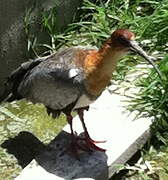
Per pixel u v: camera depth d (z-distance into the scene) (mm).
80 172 2402
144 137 2600
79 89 2371
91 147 2510
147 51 3084
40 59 2523
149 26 3092
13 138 2648
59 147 2521
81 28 3258
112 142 2537
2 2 2721
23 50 2949
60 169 2418
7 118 2752
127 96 2795
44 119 2756
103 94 2795
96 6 3248
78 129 2609
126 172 2506
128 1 3270
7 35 2807
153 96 2740
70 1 3219
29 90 2510
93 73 2352
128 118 2664
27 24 2922
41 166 2434
